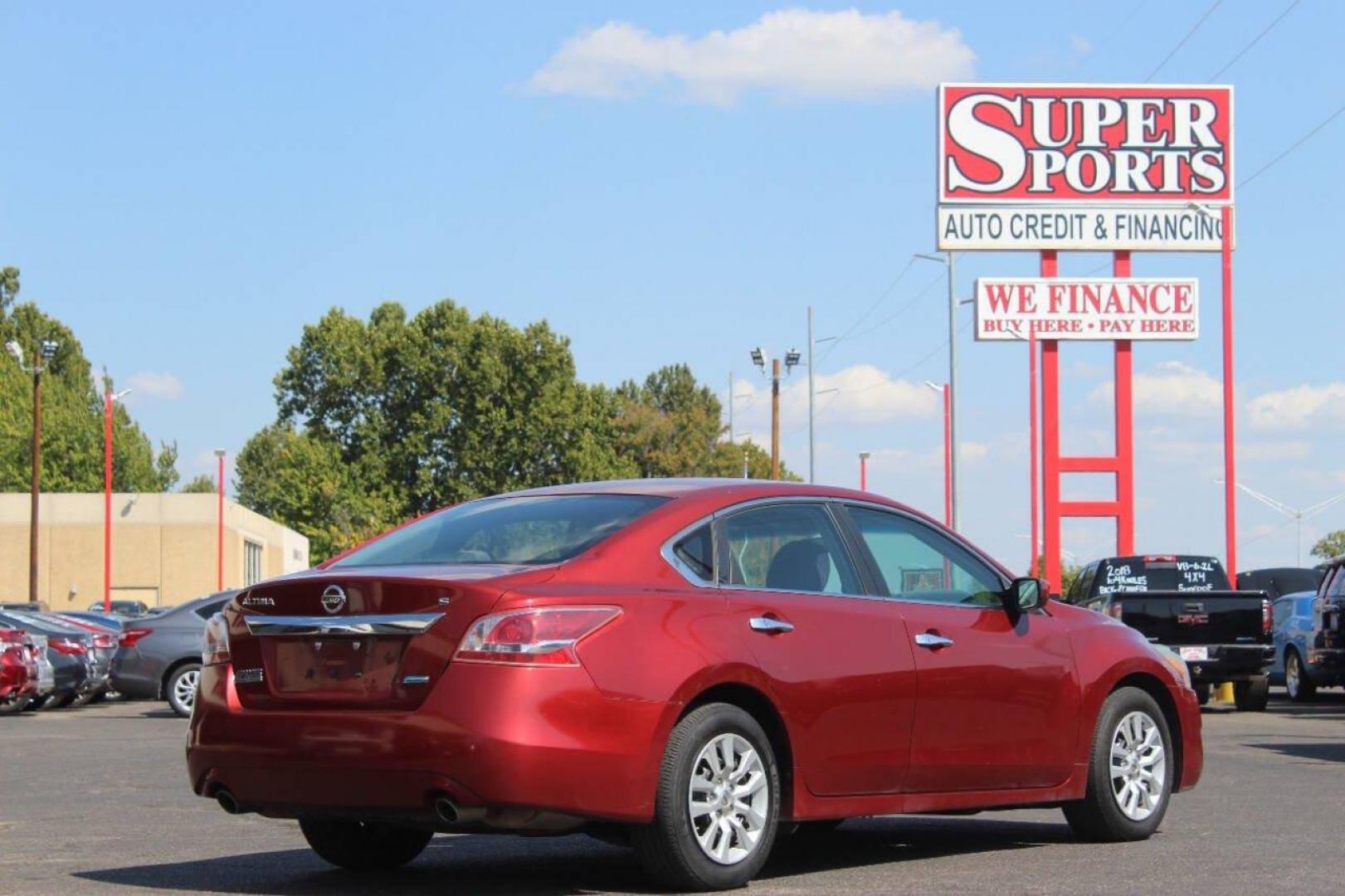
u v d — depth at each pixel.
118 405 107.12
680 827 7.32
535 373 101.62
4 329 102.44
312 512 98.94
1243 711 24.36
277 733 7.30
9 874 8.26
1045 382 46.44
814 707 7.90
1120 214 45.84
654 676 7.28
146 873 8.32
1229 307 34.41
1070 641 9.25
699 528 7.87
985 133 45.84
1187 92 45.94
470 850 9.28
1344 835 9.66
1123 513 45.50
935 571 8.85
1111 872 8.17
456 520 8.20
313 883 7.96
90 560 73.25
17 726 22.31
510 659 7.00
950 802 8.56
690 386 154.00
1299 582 36.56
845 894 7.47
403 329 101.69
